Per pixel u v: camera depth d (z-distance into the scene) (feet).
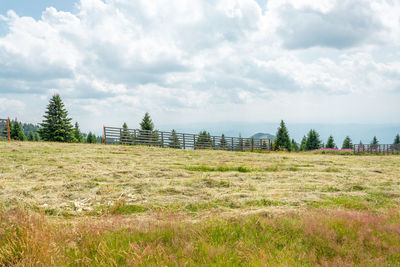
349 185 33.88
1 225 13.79
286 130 192.65
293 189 31.40
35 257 10.77
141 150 66.59
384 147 128.36
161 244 12.92
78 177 32.65
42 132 151.12
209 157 62.64
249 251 12.47
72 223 17.06
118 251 11.62
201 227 15.56
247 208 22.75
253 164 52.49
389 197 28.43
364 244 13.97
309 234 14.98
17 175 32.76
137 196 25.63
